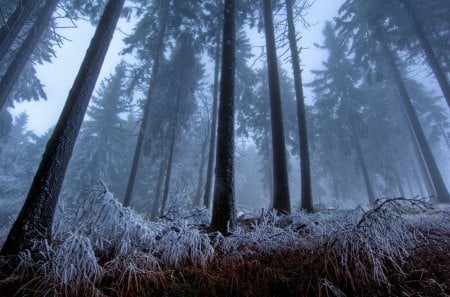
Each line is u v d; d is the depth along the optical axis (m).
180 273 3.49
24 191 26.89
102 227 4.27
